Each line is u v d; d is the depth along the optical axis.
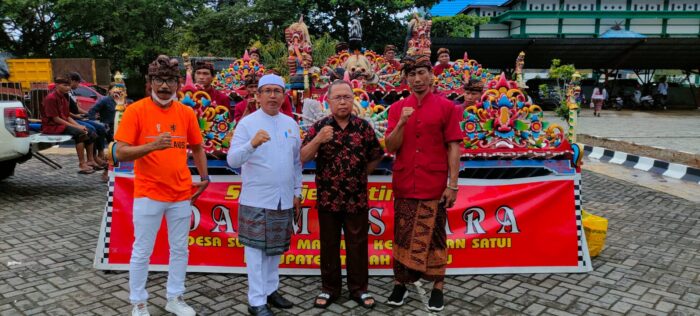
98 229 5.66
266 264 3.59
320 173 3.68
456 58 24.88
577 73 4.49
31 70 17.52
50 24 22.47
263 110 3.49
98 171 9.22
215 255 4.38
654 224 5.90
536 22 31.02
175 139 3.39
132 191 4.42
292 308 3.72
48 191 7.56
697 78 33.88
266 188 3.41
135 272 3.38
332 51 15.90
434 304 3.67
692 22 31.16
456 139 3.54
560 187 4.47
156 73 3.23
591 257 4.76
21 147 7.02
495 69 27.39
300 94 6.33
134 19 21.98
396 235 3.71
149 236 3.39
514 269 4.38
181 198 3.44
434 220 3.60
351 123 3.64
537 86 27.03
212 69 5.73
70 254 4.82
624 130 15.61
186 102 4.36
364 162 3.66
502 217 4.43
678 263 4.62
